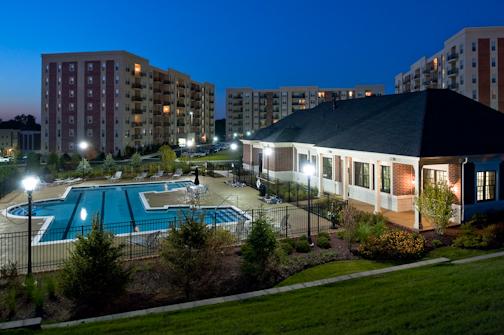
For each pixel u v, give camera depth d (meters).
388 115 23.03
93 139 70.06
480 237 14.71
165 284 11.09
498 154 18.14
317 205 21.28
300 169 30.98
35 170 32.00
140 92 77.06
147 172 36.84
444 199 15.91
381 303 8.39
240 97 138.50
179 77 97.56
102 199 26.48
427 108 20.66
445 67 79.00
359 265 12.76
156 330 7.80
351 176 24.23
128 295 10.49
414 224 16.88
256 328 7.52
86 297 9.48
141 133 77.56
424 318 7.40
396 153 18.09
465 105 21.81
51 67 70.06
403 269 11.79
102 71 69.56
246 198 25.12
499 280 9.34
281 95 136.00
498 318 7.17
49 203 24.98
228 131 139.38
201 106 114.56
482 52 68.31
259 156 36.88
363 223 16.05
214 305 9.33
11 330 8.34
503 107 68.06
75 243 10.25
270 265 11.68
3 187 26.09
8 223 18.97
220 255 11.62
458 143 18.16
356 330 7.11
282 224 16.62
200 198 25.14
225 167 41.94
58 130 70.38
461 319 7.24
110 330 7.90
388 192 21.12
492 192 18.66
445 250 14.18
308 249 14.29
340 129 26.94
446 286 9.20
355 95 132.25
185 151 76.19
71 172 35.56
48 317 9.35
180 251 10.30
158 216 21.61
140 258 13.30
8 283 10.87
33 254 13.88
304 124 33.50
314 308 8.46
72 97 70.00
